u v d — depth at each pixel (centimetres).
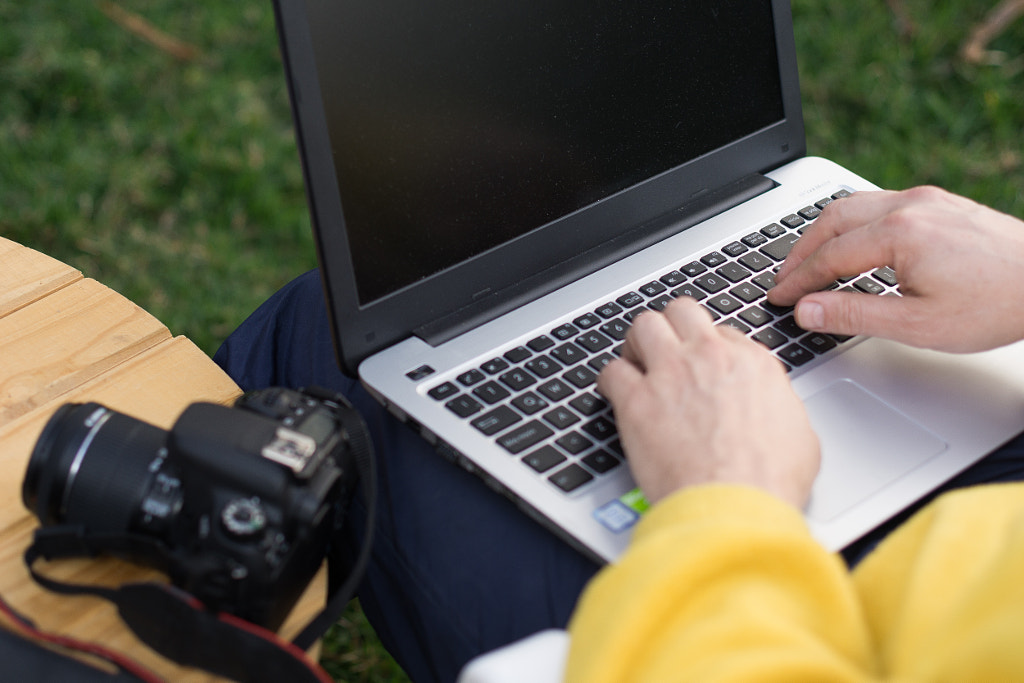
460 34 99
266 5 318
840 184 132
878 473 92
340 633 180
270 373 115
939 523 67
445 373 100
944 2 314
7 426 91
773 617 60
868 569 70
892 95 289
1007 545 62
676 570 61
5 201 256
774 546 63
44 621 78
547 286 112
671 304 94
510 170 107
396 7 94
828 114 289
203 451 73
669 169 122
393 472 98
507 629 86
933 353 106
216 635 72
